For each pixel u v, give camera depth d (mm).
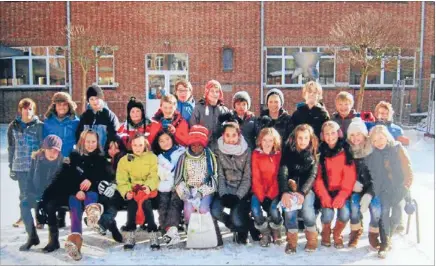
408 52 18391
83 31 16969
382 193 4824
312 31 18391
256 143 5137
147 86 18469
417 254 4793
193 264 4531
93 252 4859
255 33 18406
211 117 5578
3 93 18531
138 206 4922
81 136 4930
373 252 4855
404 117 17141
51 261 4598
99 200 4941
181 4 18156
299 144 4816
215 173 5004
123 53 18156
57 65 18500
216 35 18375
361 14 17250
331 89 18641
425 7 18203
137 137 4938
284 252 4855
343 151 4852
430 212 6277
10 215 6129
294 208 4730
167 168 4984
